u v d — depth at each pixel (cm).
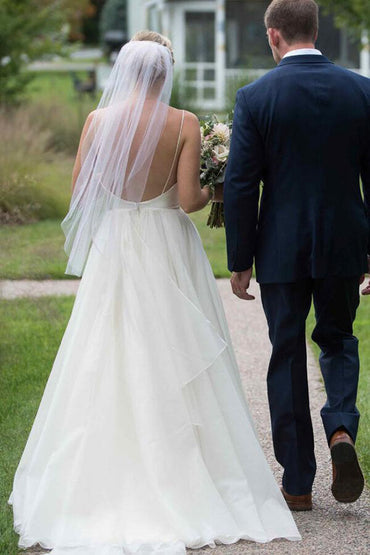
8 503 500
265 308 495
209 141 518
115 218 491
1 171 1425
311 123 464
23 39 2205
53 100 2180
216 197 530
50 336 901
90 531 448
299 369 488
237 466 474
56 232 1343
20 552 448
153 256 486
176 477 457
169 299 482
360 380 756
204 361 479
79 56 5847
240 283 497
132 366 470
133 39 505
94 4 6009
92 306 483
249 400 712
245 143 469
